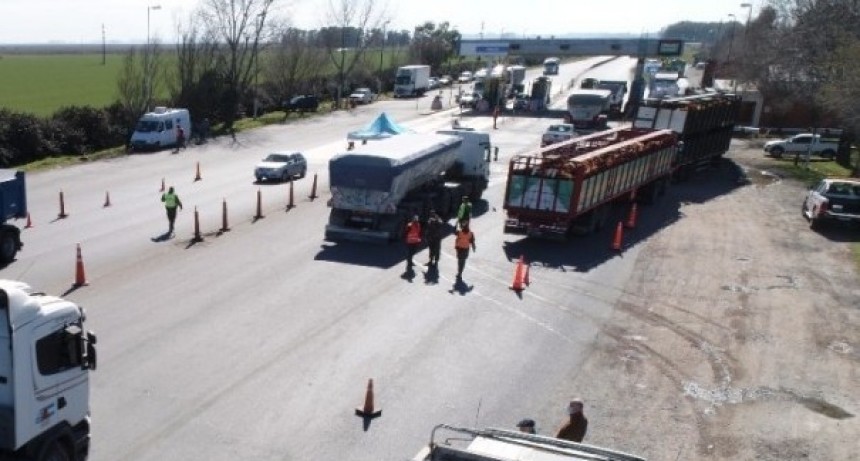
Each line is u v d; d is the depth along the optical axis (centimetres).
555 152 2530
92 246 2139
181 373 1312
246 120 5588
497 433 745
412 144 2498
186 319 1575
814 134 3984
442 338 1533
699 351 1506
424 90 8469
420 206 2434
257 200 2783
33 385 884
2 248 1920
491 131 5194
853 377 1404
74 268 1912
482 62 12706
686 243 2395
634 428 1180
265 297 1738
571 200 2223
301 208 2761
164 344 1437
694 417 1225
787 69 5128
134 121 4491
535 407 1244
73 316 961
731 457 1102
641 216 2792
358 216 2281
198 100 5194
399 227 2302
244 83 5784
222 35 5691
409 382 1320
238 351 1420
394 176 2188
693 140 3488
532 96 6694
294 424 1152
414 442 1113
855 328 1662
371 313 1662
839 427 1205
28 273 1856
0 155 3525
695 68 12156
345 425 1155
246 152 4194
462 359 1431
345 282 1877
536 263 2120
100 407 1176
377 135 3195
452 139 2714
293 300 1727
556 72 11281
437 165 2577
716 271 2084
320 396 1250
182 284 1812
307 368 1357
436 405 1237
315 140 4725
